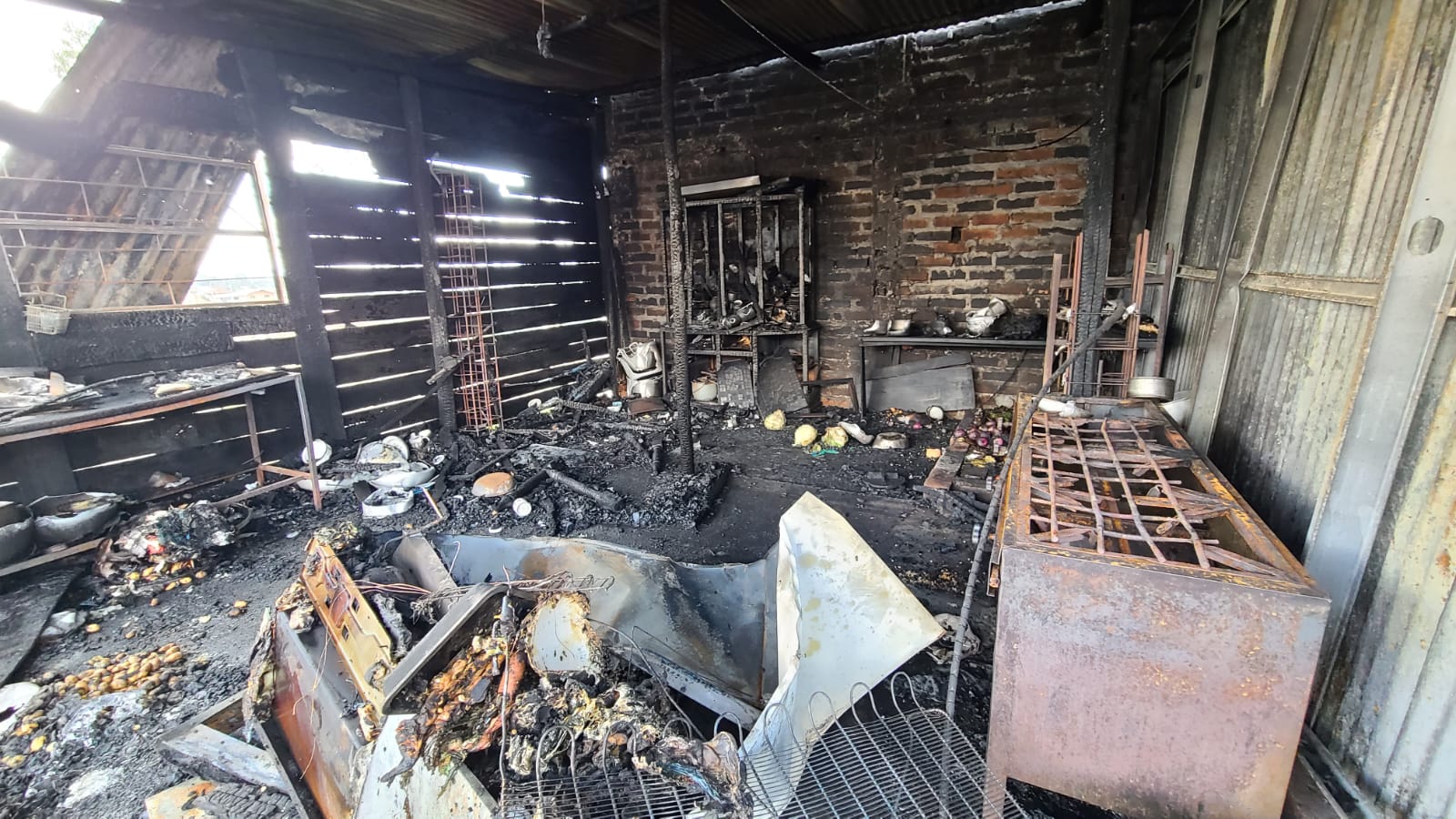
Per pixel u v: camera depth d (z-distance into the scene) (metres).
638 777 1.09
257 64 3.38
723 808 1.04
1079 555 1.21
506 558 2.04
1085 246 2.98
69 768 1.72
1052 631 1.24
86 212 2.93
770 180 4.81
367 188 3.99
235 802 1.47
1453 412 1.16
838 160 4.73
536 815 1.01
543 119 5.12
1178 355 2.99
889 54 4.38
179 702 1.98
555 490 3.58
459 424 4.72
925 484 3.32
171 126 3.13
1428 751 1.16
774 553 1.93
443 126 4.37
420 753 1.09
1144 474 1.74
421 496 3.48
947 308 4.62
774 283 5.02
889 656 1.51
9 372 2.69
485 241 4.75
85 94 2.86
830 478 3.74
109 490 3.02
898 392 4.82
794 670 1.39
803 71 4.68
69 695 1.99
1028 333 4.13
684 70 4.75
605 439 4.50
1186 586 1.13
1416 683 1.20
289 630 1.51
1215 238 2.62
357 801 1.17
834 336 5.08
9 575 2.51
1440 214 1.18
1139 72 3.74
